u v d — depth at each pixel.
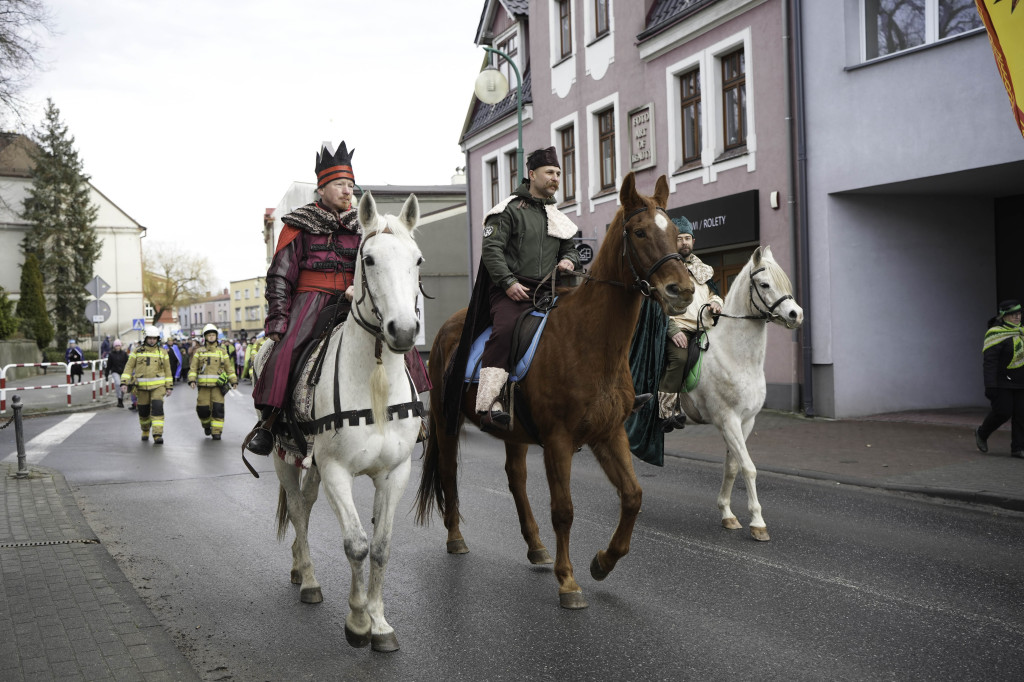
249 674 4.14
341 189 5.06
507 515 7.68
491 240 5.54
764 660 4.17
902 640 4.41
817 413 14.55
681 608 5.00
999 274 15.45
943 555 6.08
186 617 5.01
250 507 8.30
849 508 7.80
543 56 23.69
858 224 14.47
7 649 4.31
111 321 60.91
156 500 8.73
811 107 14.55
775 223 15.51
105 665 4.09
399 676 4.08
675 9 18.30
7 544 6.64
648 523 7.27
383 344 4.31
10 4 19.48
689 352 7.09
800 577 5.60
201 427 16.52
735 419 6.95
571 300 5.21
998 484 8.36
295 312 4.89
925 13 13.09
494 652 4.36
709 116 17.20
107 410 21.19
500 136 26.58
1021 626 4.59
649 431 6.97
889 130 13.36
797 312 6.69
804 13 14.63
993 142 12.06
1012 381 9.84
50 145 56.44
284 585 5.64
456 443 6.29
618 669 4.10
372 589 4.45
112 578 5.63
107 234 61.12
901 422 13.47
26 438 14.66
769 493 8.64
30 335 44.88
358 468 4.36
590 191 21.66
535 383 5.11
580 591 5.07
